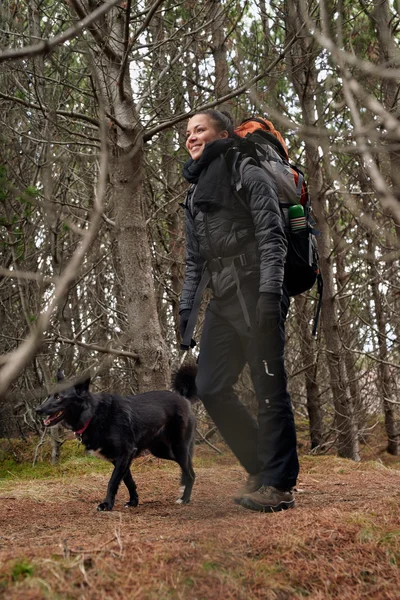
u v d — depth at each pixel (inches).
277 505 125.9
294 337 449.4
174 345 378.6
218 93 291.6
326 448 423.5
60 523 132.0
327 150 70.7
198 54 313.0
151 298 257.0
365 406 426.9
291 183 130.6
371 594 82.9
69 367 248.7
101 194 38.6
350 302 409.1
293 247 130.4
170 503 168.2
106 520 134.0
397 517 110.7
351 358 421.4
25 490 185.6
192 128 135.9
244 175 125.8
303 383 490.3
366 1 185.2
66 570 78.7
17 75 225.5
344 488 177.6
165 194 376.8
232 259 127.8
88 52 54.7
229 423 132.0
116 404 170.2
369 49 167.3
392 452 452.1
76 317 367.9
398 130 54.8
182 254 383.2
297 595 80.7
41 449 310.8
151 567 82.4
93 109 266.1
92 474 231.0
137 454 173.3
